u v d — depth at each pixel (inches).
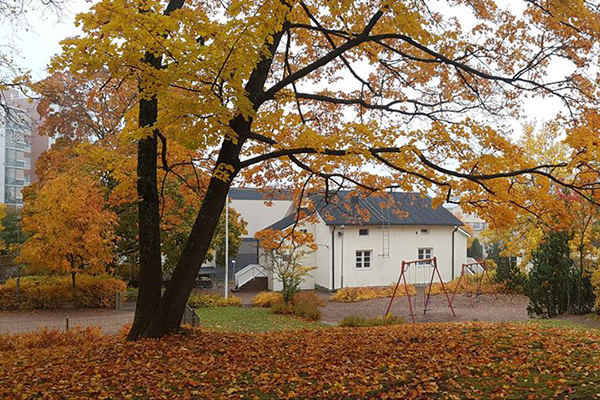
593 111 342.3
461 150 327.0
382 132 332.5
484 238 1182.3
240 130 326.6
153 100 333.4
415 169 327.3
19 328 628.4
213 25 248.4
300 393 218.8
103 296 872.9
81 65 249.0
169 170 371.6
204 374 249.4
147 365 264.8
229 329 629.3
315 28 342.0
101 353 298.2
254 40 230.7
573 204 610.5
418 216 1250.0
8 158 1615.4
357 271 1170.0
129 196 471.5
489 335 339.0
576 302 677.3
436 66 422.9
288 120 350.0
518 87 358.6
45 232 774.5
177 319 345.7
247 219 1827.0
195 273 344.5
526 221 943.0
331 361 276.8
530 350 278.5
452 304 926.4
